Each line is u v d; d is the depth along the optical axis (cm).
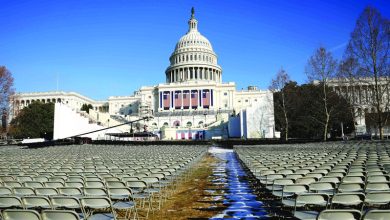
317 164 1225
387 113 3969
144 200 1024
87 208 808
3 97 5584
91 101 15262
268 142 4725
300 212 706
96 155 2273
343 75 4316
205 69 13800
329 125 6062
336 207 783
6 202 698
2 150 3447
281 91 5809
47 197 684
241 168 2069
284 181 876
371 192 639
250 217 854
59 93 13188
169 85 12519
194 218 855
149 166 1352
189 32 14950
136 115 11512
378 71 3709
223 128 8494
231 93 12744
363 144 2866
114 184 884
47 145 4644
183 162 1540
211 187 1348
